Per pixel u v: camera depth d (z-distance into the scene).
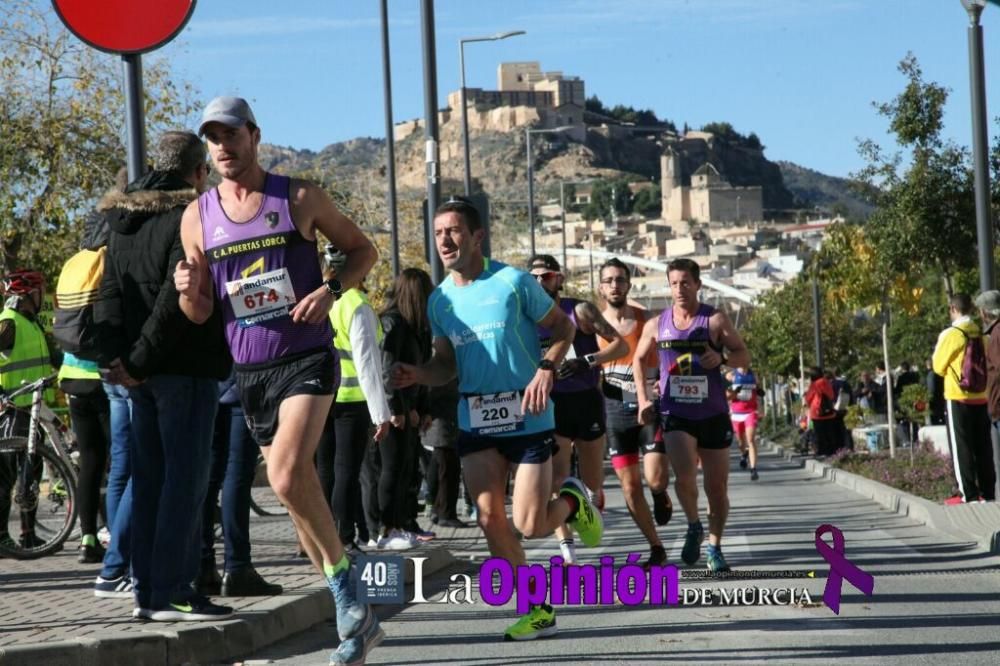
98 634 6.88
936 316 46.25
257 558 10.82
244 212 6.55
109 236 7.66
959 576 10.05
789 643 7.29
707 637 7.51
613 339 10.00
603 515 17.17
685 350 10.23
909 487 19.50
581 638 7.58
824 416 32.88
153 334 7.14
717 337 10.26
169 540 7.39
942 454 24.67
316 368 6.50
